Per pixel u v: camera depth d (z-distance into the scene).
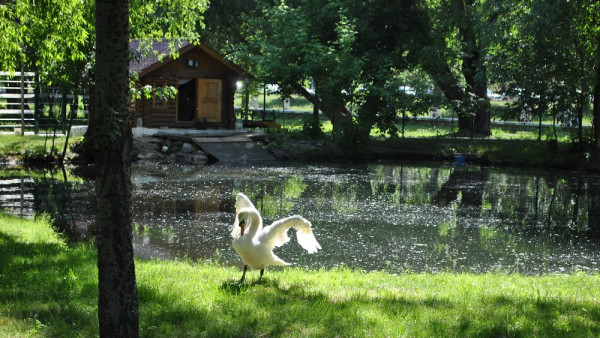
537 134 45.84
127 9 5.21
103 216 5.27
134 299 5.44
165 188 23.69
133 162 31.61
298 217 9.05
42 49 16.77
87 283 8.38
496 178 29.08
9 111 35.81
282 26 37.88
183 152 34.22
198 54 38.06
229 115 39.62
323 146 36.81
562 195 24.11
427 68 41.03
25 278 8.55
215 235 15.95
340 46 36.66
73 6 15.17
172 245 14.74
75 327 6.63
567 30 29.41
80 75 26.28
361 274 11.16
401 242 15.74
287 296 8.34
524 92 33.66
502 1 34.31
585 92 33.25
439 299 8.48
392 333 6.74
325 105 37.84
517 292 9.20
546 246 15.66
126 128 5.28
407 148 37.84
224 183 25.44
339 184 26.06
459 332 6.85
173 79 37.19
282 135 37.38
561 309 7.96
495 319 7.40
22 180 24.42
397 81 37.78
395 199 22.45
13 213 17.69
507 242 16.00
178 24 23.39
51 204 19.47
